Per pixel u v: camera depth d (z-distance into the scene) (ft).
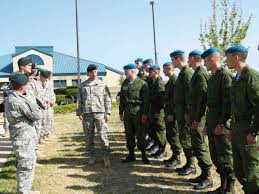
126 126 24.68
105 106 24.38
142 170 22.76
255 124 14.03
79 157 26.99
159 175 21.59
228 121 16.84
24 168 16.10
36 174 22.22
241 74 14.75
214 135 17.08
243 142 14.61
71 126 47.50
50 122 32.68
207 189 18.86
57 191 19.04
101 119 23.97
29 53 136.05
